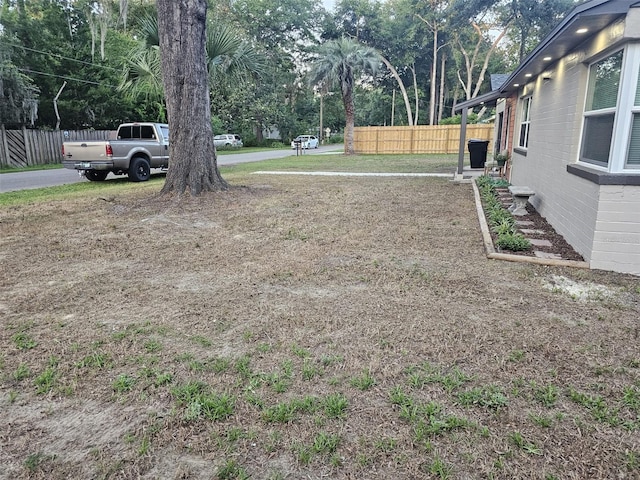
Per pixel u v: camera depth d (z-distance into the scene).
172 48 7.48
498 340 2.76
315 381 2.33
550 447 1.84
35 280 3.94
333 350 2.65
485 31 36.09
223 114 35.16
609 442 1.87
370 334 2.85
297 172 13.61
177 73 7.56
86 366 2.49
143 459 1.80
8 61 16.47
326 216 6.57
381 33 37.53
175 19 7.38
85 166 11.02
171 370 2.44
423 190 9.20
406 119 46.09
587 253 4.30
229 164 17.66
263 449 1.85
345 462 1.77
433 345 2.70
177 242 5.19
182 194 7.78
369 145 25.30
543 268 4.17
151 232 5.67
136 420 2.03
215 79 11.49
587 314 3.13
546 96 6.59
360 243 5.05
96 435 1.94
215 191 8.03
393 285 3.72
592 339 2.76
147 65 10.91
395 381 2.33
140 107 24.00
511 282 3.79
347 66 22.62
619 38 3.84
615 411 2.07
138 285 3.79
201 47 7.68
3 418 2.05
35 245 5.10
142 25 10.30
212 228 5.86
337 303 3.36
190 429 1.96
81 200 8.17
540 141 6.96
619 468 1.73
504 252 4.68
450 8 33.47
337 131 53.50
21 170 15.70
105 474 1.72
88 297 3.53
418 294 3.52
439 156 21.75
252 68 11.78
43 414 2.08
